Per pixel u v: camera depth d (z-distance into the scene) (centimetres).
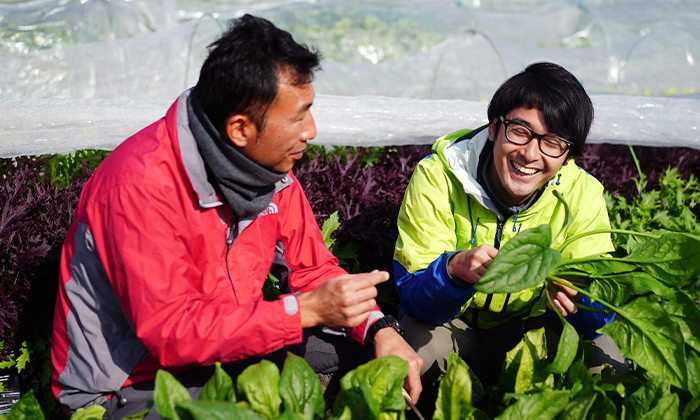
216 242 216
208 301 217
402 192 344
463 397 192
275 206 239
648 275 210
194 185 205
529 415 186
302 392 186
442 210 257
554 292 234
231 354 204
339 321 208
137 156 203
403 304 260
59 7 621
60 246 277
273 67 192
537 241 192
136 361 215
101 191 202
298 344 242
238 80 191
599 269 219
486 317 276
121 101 341
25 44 577
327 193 332
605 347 266
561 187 255
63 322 216
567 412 187
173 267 201
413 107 368
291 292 258
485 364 288
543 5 826
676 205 371
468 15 807
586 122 232
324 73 569
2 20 599
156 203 200
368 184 333
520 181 237
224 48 194
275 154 205
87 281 210
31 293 271
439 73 597
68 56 518
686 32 674
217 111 197
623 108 387
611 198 369
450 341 263
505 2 905
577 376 211
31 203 284
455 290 232
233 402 178
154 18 641
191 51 536
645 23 754
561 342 201
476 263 219
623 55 642
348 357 244
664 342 202
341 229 321
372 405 175
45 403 267
